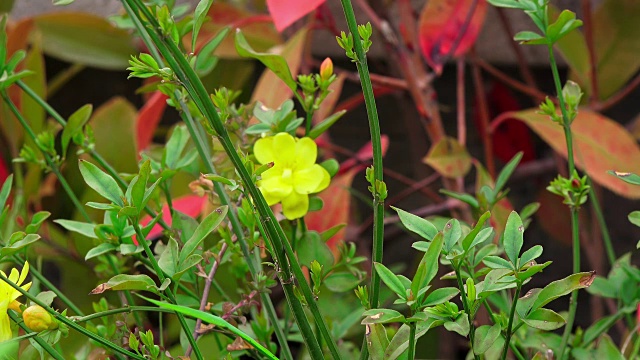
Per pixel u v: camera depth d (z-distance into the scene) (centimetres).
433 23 117
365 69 76
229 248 85
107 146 129
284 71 85
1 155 133
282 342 83
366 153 116
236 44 84
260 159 85
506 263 75
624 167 107
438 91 171
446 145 110
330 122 87
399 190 176
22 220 117
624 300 89
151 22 74
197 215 106
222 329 85
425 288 73
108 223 84
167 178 88
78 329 77
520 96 168
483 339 76
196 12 77
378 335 78
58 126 118
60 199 141
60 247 121
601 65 130
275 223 75
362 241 136
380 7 131
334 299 101
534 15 85
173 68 75
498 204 104
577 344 87
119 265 93
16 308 80
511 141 160
